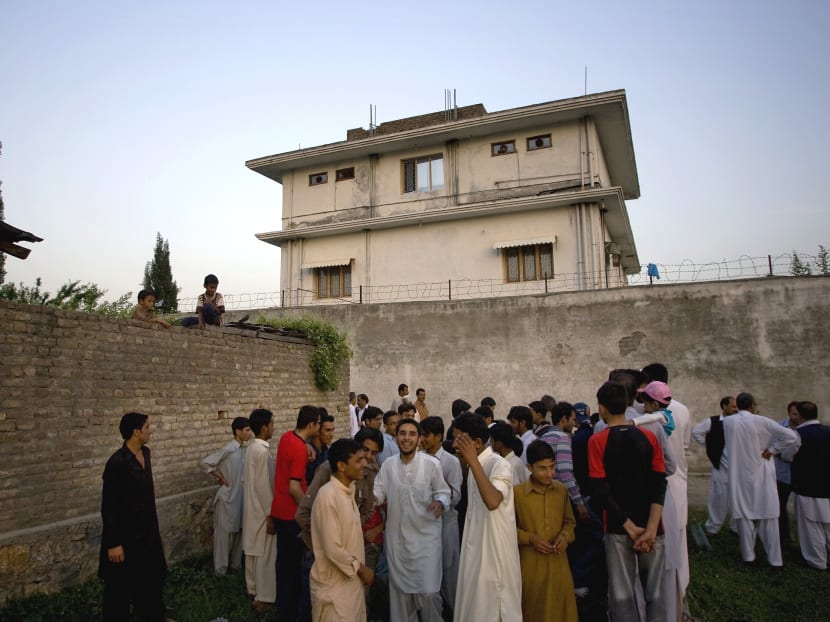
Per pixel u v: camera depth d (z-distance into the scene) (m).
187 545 7.21
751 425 7.19
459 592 4.37
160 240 40.50
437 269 20.67
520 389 15.17
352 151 21.95
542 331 15.17
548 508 4.52
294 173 23.77
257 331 9.33
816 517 6.98
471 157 20.62
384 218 20.94
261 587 5.89
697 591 6.17
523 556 4.52
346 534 4.09
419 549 4.82
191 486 7.56
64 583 5.73
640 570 4.50
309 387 10.53
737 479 7.25
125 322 6.78
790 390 12.66
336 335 11.24
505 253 19.84
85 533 5.98
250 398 8.89
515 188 19.80
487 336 15.70
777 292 13.06
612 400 4.54
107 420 6.43
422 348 16.30
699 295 13.73
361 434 5.18
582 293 14.89
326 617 3.96
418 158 21.67
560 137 19.45
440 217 20.39
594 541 5.75
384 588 6.16
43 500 5.70
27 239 5.66
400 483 4.99
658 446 4.40
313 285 22.78
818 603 5.86
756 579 6.59
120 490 4.85
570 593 4.46
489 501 4.15
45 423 5.77
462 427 4.50
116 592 4.73
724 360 13.28
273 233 22.86
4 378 5.43
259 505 6.08
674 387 13.60
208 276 9.43
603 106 18.36
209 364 8.09
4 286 8.12
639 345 14.11
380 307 16.89
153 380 7.12
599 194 18.19
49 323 5.89
